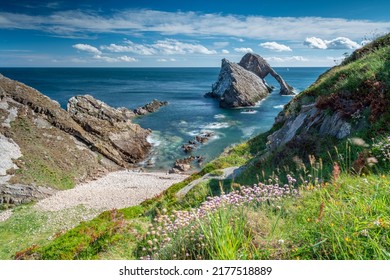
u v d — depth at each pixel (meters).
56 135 59.31
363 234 4.87
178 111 111.44
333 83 20.48
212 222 6.13
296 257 5.30
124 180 52.16
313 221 5.99
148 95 164.50
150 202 22.97
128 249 10.61
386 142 9.81
